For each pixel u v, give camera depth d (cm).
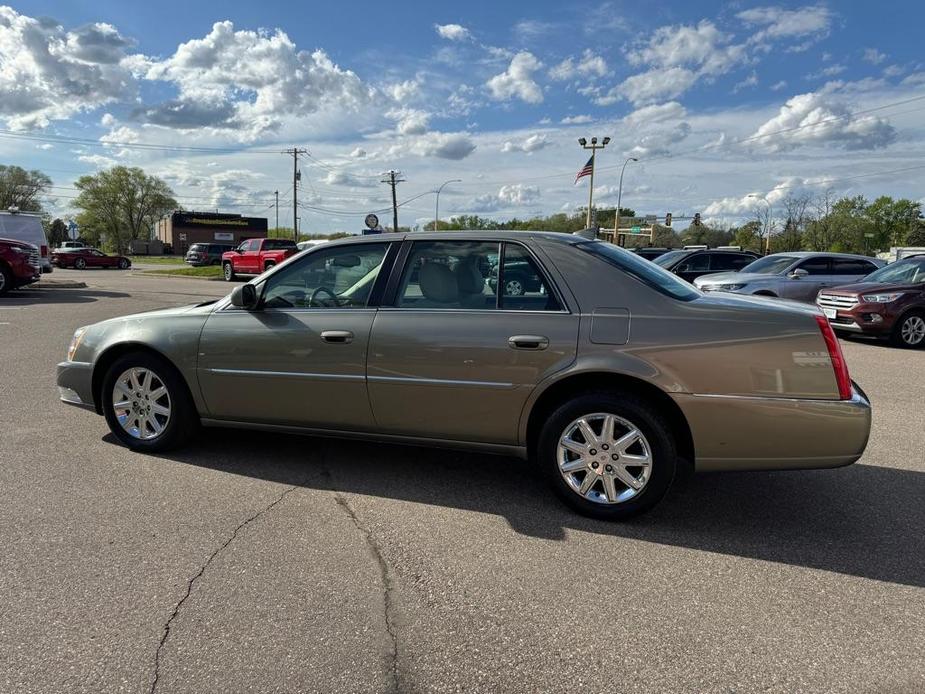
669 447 332
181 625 249
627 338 334
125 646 236
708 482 412
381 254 396
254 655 232
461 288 373
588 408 340
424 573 292
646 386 336
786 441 320
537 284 358
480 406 360
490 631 248
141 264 5128
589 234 412
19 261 1591
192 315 434
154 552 307
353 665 227
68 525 335
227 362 415
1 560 297
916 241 7338
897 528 344
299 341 395
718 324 326
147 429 451
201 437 493
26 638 239
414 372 369
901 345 1038
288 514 353
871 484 409
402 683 218
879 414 588
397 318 377
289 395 403
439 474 420
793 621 256
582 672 225
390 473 421
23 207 8912
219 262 4156
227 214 9450
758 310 328
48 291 1839
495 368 353
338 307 397
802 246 7069
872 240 7500
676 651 237
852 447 317
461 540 325
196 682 217
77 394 467
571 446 348
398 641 241
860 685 218
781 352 319
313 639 241
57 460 434
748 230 7256
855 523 350
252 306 413
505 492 390
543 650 237
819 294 1146
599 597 273
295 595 271
